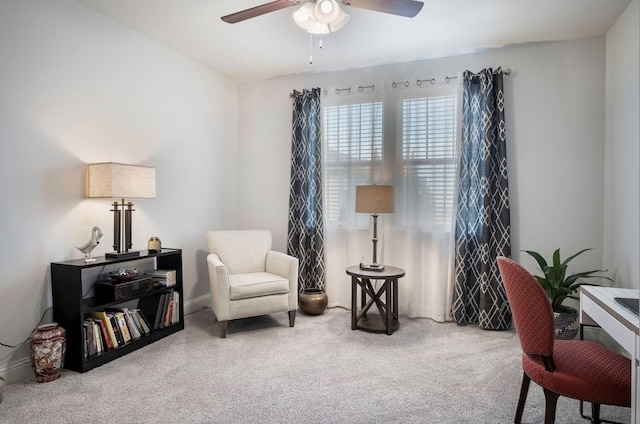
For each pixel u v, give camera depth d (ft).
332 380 7.68
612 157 9.68
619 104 9.27
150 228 10.94
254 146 14.46
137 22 9.78
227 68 13.11
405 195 12.14
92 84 9.17
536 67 10.81
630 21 8.62
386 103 12.40
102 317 8.66
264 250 12.55
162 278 10.15
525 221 10.96
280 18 9.50
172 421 6.23
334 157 13.03
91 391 7.18
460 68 11.63
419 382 7.61
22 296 7.79
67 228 8.67
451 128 11.60
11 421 6.19
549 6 8.77
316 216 12.98
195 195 12.59
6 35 7.41
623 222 9.00
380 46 11.03
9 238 7.55
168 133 11.47
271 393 7.15
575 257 10.34
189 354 8.98
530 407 6.68
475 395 7.10
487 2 8.59
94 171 8.84
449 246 11.65
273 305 10.64
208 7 8.96
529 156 10.89
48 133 8.22
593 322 6.71
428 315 11.94
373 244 11.43
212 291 10.73
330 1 7.00
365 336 10.25
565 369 5.21
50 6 8.20
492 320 10.75
